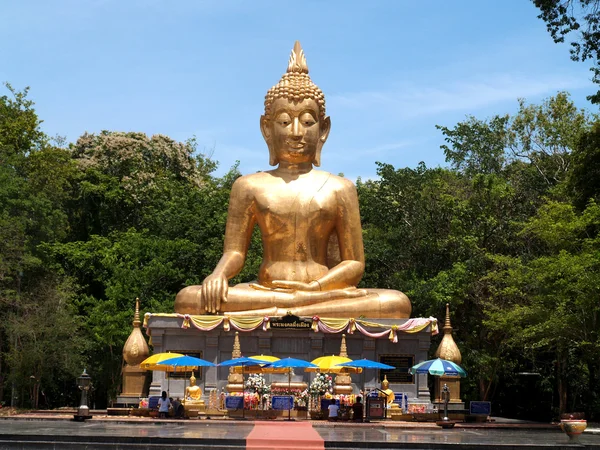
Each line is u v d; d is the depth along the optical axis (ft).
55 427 68.28
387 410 83.51
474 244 119.24
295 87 98.17
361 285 132.57
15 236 116.57
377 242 131.75
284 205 96.32
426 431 71.97
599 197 112.47
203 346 90.94
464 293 117.60
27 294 123.34
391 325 90.58
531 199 132.46
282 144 98.02
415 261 131.54
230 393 84.12
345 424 74.59
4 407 116.78
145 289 127.54
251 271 124.47
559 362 116.26
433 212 130.82
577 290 93.25
